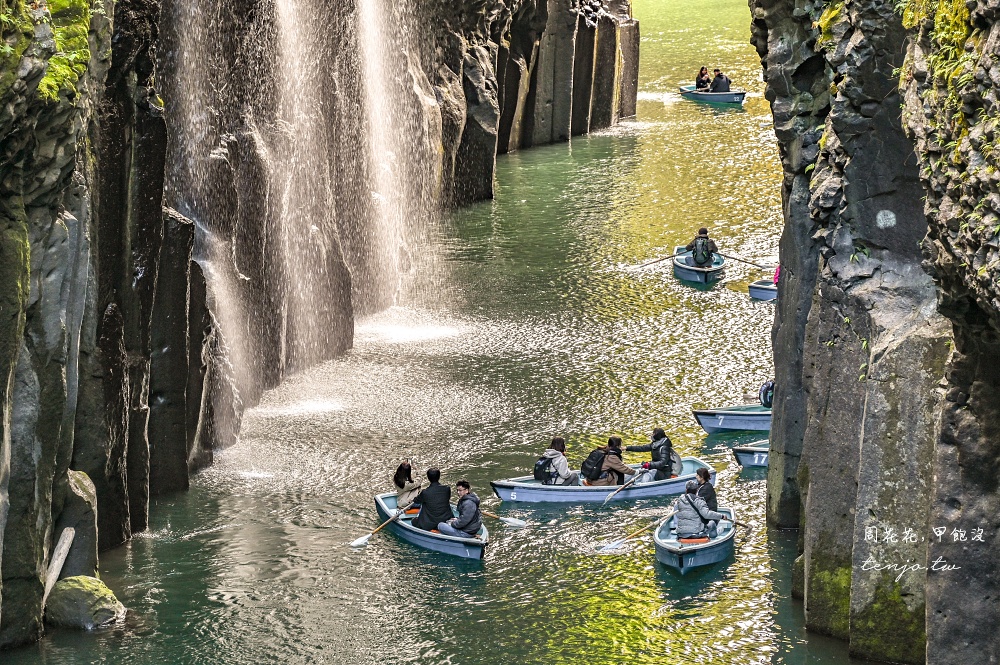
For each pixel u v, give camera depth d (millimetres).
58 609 25297
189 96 34406
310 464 33125
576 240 53031
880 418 22219
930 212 18250
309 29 41312
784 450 28547
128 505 28984
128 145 27859
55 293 23969
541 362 40031
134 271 28797
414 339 42312
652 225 54719
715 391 37469
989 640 19281
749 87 81688
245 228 36406
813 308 25141
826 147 24062
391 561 28297
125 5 27859
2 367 22500
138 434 29328
